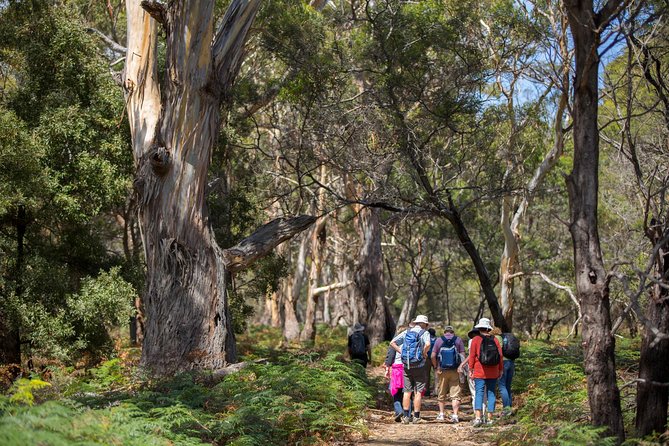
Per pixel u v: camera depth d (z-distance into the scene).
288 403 11.10
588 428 8.35
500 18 20.08
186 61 16.14
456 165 21.27
